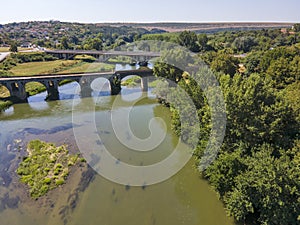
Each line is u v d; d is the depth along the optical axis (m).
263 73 58.47
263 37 132.62
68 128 50.44
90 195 30.89
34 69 102.31
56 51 131.75
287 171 23.62
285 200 23.09
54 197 30.70
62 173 35.16
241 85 31.19
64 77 73.12
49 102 69.31
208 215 27.64
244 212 24.55
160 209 28.61
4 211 28.75
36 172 35.38
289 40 121.00
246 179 24.61
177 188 31.81
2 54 129.50
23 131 49.88
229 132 30.94
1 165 37.47
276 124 27.88
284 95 33.00
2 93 74.81
